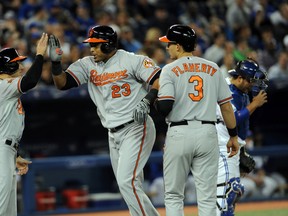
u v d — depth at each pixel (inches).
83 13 2372.0
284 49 2492.6
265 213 1787.6
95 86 1201.4
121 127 1184.8
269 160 2165.4
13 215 1190.3
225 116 1157.7
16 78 1149.7
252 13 2701.8
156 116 2118.6
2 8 2352.4
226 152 1242.6
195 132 1125.1
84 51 2106.3
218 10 2726.4
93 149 2154.3
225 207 1232.2
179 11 2637.8
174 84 1129.4
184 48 1154.7
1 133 1156.5
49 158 1969.7
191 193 1987.0
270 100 2210.9
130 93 1184.8
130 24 2409.0
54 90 1974.7
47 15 2293.3
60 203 2023.9
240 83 1240.8
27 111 2069.4
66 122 2113.7
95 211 1927.9
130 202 1177.4
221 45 2276.1
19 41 2102.6
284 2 2859.3
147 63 1175.0
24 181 1847.9
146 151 1195.9
